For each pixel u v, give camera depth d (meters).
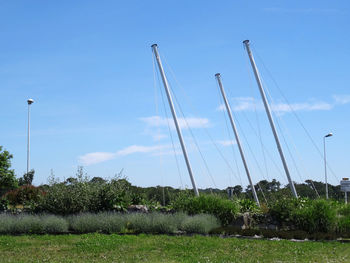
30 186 25.52
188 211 20.08
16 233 17.50
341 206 19.61
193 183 31.92
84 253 12.73
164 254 12.55
